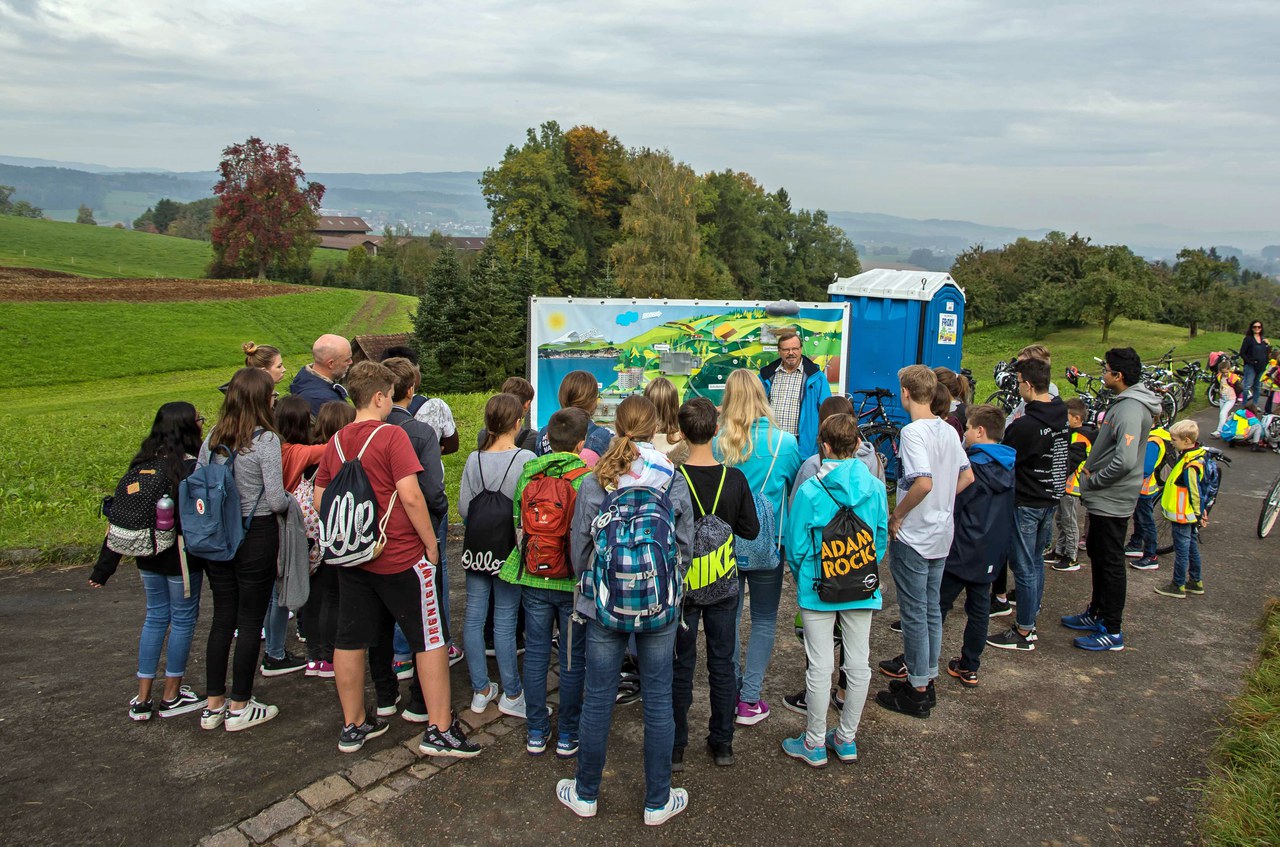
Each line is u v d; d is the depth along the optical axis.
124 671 5.19
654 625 3.46
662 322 8.67
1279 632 5.63
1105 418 5.55
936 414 4.67
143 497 4.25
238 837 3.54
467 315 43.66
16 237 104.38
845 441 4.08
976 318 51.97
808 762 4.18
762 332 8.97
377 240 162.12
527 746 4.34
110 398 38.69
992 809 3.85
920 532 4.46
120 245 111.75
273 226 89.56
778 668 5.38
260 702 4.76
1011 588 6.80
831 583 3.97
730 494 3.95
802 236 88.19
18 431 15.96
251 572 4.35
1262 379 14.67
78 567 7.23
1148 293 41.09
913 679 4.63
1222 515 9.14
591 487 3.74
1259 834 3.46
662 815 3.68
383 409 4.18
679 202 62.22
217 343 57.28
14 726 4.46
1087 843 3.61
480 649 4.62
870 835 3.64
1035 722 4.66
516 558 4.29
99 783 3.93
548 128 72.44
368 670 5.36
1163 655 5.58
